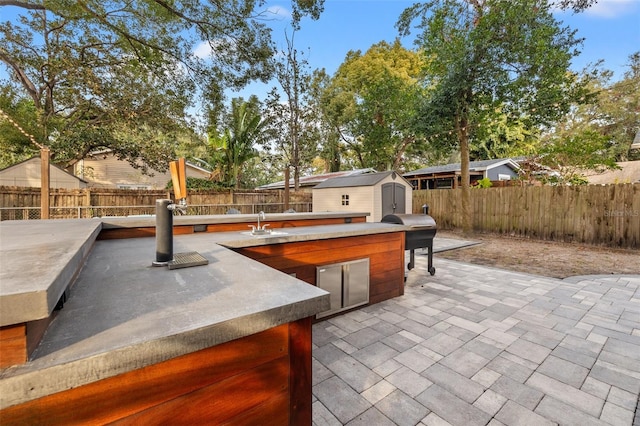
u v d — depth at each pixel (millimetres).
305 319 1059
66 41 8289
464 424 1515
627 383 1857
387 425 1508
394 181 9891
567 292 3633
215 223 2910
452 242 7441
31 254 972
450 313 2967
